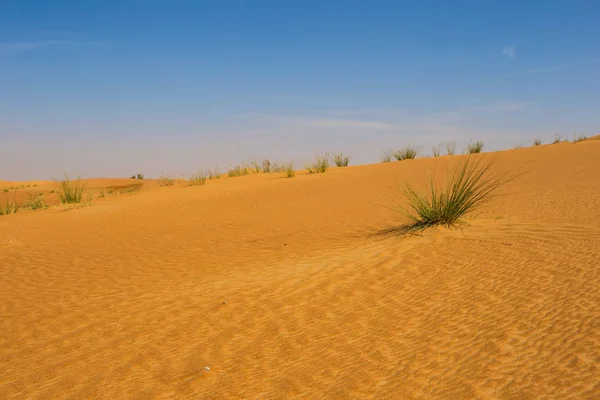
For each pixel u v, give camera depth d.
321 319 6.15
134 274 9.51
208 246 11.89
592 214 11.15
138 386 4.70
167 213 18.38
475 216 11.88
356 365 4.75
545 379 4.11
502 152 30.17
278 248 10.81
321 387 4.38
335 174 27.44
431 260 8.37
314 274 8.23
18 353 5.80
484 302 6.13
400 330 5.52
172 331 6.16
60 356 5.62
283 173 30.72
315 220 14.37
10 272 10.38
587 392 3.85
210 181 29.25
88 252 12.14
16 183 48.19
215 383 4.63
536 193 15.55
